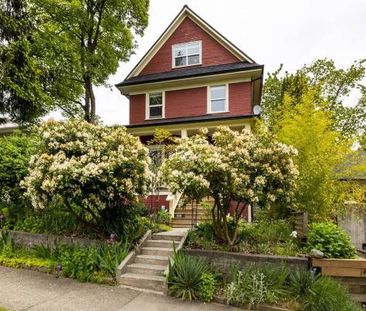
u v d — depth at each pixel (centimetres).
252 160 644
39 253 712
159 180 776
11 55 998
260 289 520
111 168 651
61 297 521
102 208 698
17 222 824
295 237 691
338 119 2055
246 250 640
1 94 1027
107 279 606
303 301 503
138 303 514
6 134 1759
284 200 666
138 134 1427
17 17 1069
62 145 696
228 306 519
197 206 973
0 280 593
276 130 999
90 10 1432
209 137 1366
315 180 772
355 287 554
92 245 680
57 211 823
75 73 1413
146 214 900
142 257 671
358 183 920
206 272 581
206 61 1503
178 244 704
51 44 1226
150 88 1525
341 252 588
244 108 1372
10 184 844
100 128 764
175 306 509
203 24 1513
